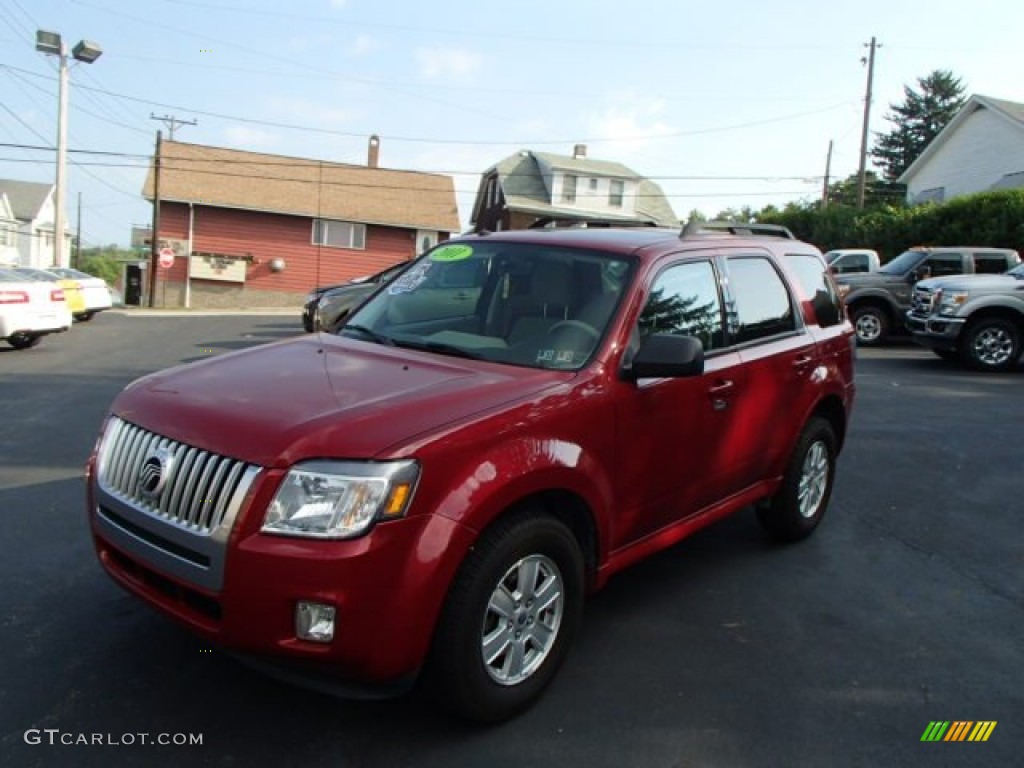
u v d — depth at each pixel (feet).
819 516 17.90
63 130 94.43
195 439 9.71
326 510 8.89
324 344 13.16
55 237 94.48
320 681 9.27
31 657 11.65
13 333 47.52
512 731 10.34
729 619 13.76
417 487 9.16
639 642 12.85
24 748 9.61
